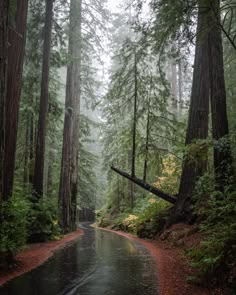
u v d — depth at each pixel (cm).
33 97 1883
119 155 2803
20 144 2198
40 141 1574
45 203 1536
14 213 884
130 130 1834
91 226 3372
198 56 1389
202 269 664
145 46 1364
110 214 3166
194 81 1392
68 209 2019
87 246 1336
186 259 882
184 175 1399
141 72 1730
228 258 626
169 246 1194
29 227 1416
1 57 787
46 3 1647
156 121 1673
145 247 1265
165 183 1966
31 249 1195
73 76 2105
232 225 675
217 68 1072
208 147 980
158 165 1747
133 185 2905
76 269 826
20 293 608
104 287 646
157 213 1677
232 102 1616
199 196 1055
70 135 2056
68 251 1173
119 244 1405
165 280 697
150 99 1652
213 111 1065
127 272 784
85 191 3466
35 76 1819
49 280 707
